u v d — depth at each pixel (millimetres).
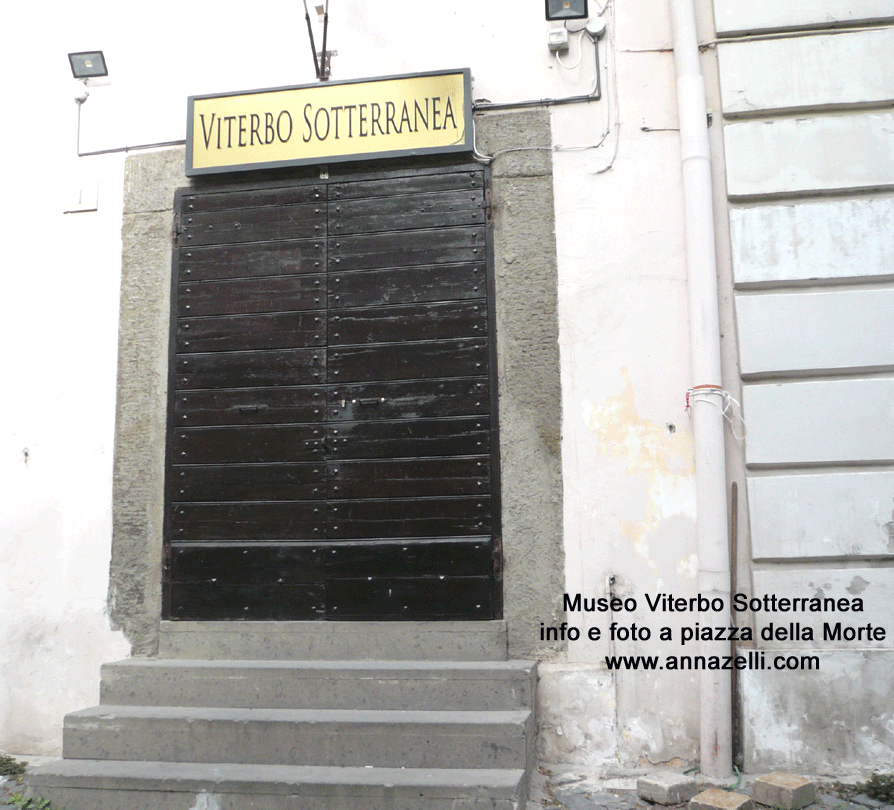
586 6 5312
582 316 5086
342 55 5605
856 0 5070
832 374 4785
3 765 4992
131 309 5559
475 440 5094
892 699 4488
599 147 5227
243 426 5320
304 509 5180
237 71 5723
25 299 5684
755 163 4977
